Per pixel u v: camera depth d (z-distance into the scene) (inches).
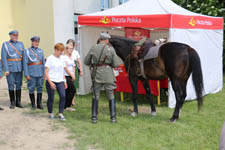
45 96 271.6
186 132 169.8
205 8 417.7
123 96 287.1
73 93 214.1
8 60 211.0
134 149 141.4
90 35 290.4
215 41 293.1
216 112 219.6
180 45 188.1
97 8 523.2
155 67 195.2
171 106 233.3
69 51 213.2
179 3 455.2
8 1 459.2
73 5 452.1
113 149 141.1
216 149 143.6
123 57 208.4
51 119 192.2
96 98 184.7
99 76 178.4
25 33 480.1
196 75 181.9
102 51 174.7
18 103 223.5
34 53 211.6
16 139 154.3
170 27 211.9
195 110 224.8
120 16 238.5
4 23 456.8
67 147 144.7
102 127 176.1
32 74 212.4
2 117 194.4
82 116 203.3
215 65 297.3
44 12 452.8
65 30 442.6
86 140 153.8
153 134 165.3
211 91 293.3
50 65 181.2
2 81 343.6
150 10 239.9
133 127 177.9
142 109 231.1
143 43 198.5
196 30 249.8
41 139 155.3
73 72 215.0
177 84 185.9
